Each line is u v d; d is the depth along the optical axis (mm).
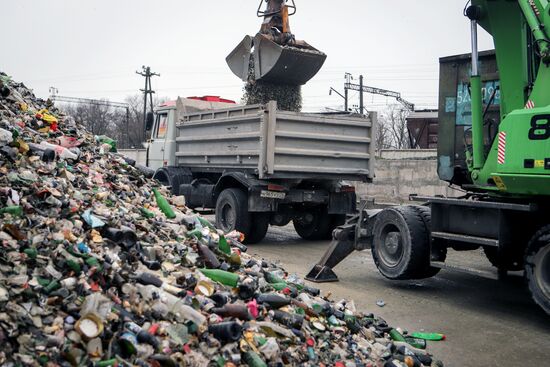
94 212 3957
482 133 6289
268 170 8672
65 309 2914
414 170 17734
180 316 3225
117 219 4023
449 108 7102
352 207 10109
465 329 5289
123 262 3586
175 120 11891
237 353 3146
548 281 5223
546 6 5312
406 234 6695
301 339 3674
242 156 9445
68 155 4789
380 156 20562
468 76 6887
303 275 7523
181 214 5035
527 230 5844
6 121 4535
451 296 6555
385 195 18297
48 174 4180
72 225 3615
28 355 2562
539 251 5270
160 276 3680
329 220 10406
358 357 3820
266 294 4031
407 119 24453
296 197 9586
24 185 3764
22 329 2689
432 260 6566
